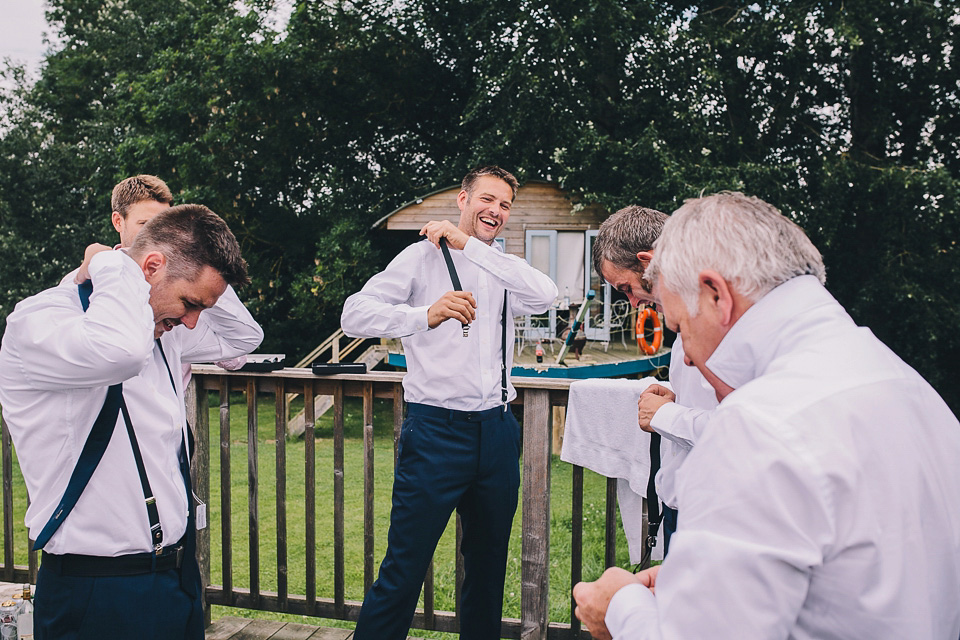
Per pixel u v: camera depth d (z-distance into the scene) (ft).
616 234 5.95
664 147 34.94
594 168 36.70
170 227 5.24
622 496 8.35
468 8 45.03
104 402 5.08
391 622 7.43
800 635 3.02
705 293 3.52
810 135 40.83
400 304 7.73
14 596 8.39
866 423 3.03
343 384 9.16
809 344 3.29
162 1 58.80
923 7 35.88
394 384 8.99
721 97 38.83
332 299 42.19
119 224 7.53
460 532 8.95
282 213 49.16
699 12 42.37
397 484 7.63
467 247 7.88
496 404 7.72
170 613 5.29
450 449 7.46
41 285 52.60
